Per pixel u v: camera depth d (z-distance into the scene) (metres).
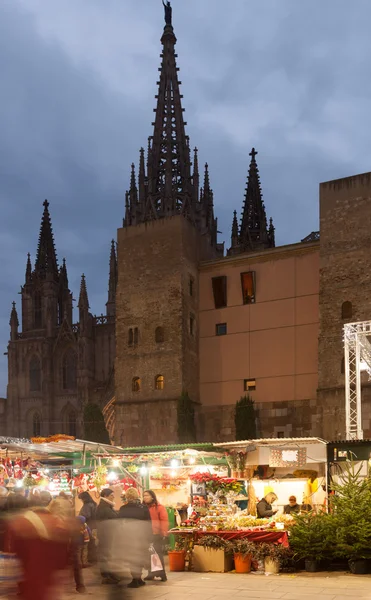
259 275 48.38
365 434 40.78
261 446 20.97
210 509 17.33
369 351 30.75
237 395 47.44
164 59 79.56
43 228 98.31
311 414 44.12
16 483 21.16
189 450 21.27
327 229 45.31
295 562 15.40
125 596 8.94
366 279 43.28
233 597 11.77
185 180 76.56
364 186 44.69
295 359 45.62
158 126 77.12
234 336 48.56
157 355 48.97
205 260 52.59
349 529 14.83
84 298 87.06
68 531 7.94
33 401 89.44
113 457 21.61
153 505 13.60
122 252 52.22
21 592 7.29
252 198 83.69
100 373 86.56
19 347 91.38
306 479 19.88
